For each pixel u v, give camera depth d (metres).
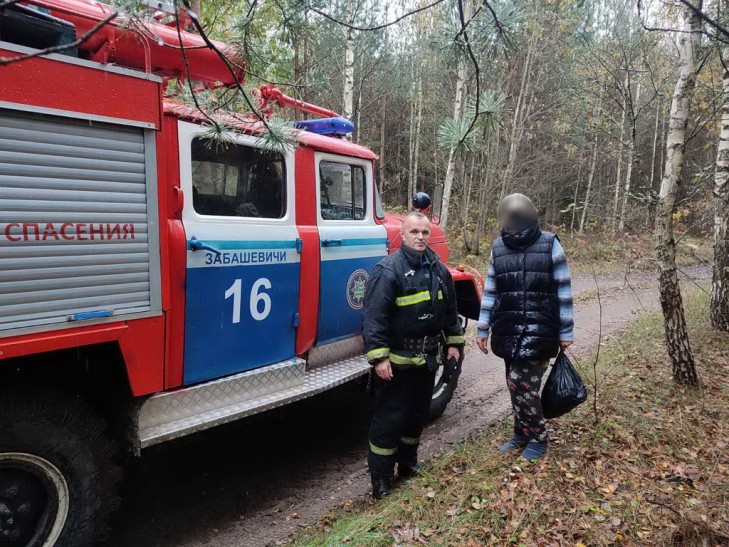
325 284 3.78
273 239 3.34
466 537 2.59
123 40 2.85
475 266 14.16
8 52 2.00
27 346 2.14
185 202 2.88
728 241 6.20
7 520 2.26
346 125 4.12
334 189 3.98
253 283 3.22
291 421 4.66
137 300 2.54
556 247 3.26
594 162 19.28
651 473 3.14
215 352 3.04
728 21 3.98
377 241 4.30
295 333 3.57
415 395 3.28
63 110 2.17
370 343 3.04
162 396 2.74
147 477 3.67
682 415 3.92
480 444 3.75
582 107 14.96
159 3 1.59
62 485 2.38
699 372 4.86
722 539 2.45
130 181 2.45
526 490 2.94
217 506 3.33
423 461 3.75
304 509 3.30
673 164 4.20
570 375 3.29
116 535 3.01
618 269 13.80
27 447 2.26
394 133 23.56
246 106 2.12
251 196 3.31
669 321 4.38
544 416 3.42
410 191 19.91
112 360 2.67
